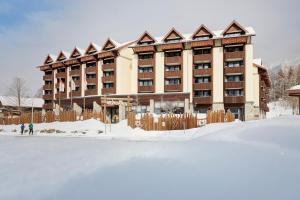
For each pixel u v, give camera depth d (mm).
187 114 31312
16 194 5895
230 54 48844
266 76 59656
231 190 5551
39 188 6238
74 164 8742
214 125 25672
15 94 79438
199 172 6828
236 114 48625
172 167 7434
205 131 23656
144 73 54375
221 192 5469
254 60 58781
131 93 55500
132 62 56750
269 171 6617
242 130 14227
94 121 38719
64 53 68938
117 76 56750
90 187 6109
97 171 7441
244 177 6289
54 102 68625
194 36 51500
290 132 11695
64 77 66875
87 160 9367
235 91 49125
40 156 11195
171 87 52000
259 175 6375
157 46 53906
